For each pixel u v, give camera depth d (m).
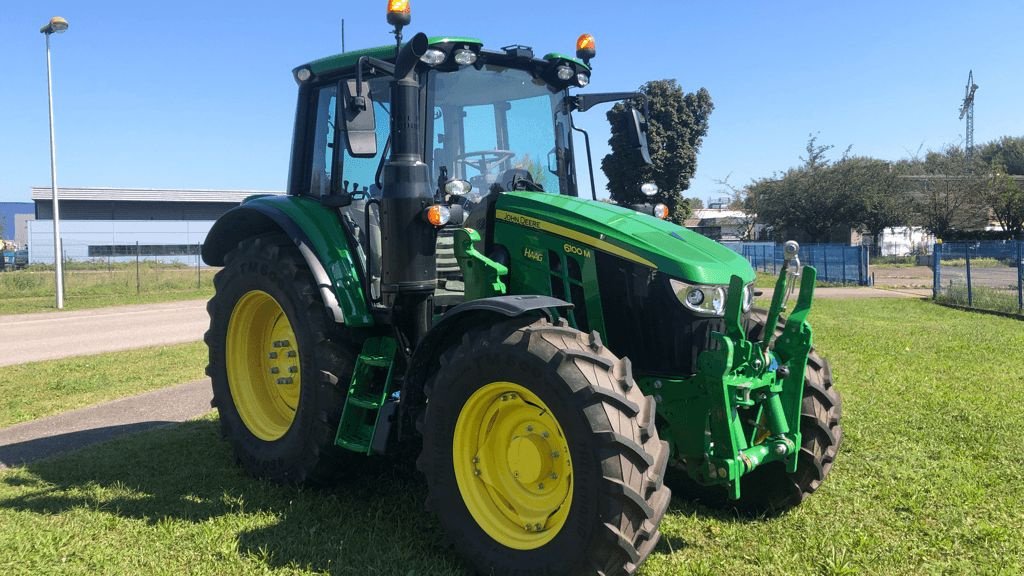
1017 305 15.54
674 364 3.54
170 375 8.59
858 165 45.56
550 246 3.86
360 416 4.20
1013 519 3.89
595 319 3.71
